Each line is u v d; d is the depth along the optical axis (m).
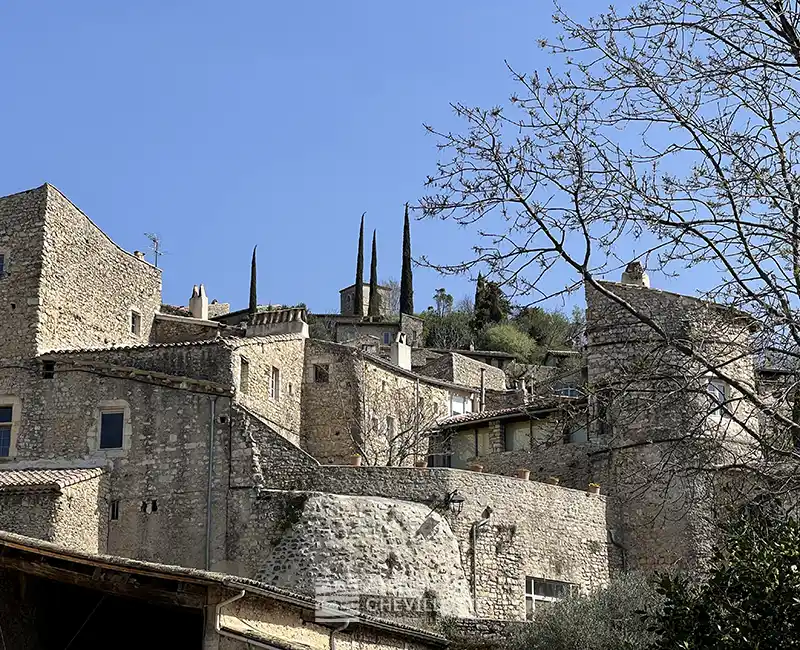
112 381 40.62
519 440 46.88
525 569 39.09
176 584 20.67
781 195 17.00
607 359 38.81
